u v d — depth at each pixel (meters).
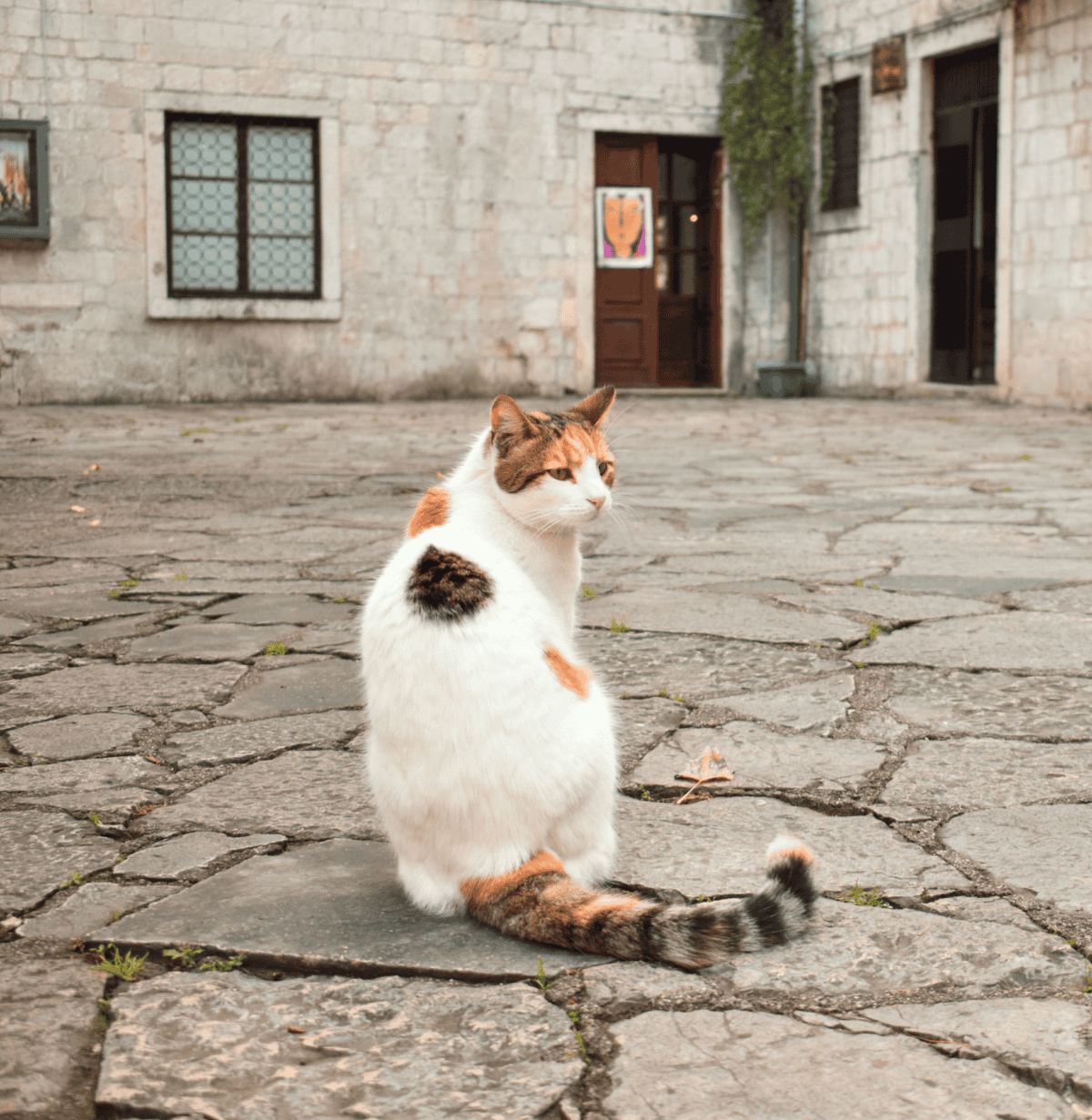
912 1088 1.64
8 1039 1.79
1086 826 2.55
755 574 5.34
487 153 17.72
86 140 15.96
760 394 18.86
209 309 16.67
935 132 17.12
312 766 3.01
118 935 2.12
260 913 2.20
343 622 4.55
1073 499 7.48
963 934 2.07
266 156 16.86
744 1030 1.79
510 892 2.04
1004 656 3.91
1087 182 14.77
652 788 2.83
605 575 5.36
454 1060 1.73
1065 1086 1.64
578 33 17.89
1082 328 15.04
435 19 17.20
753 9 18.38
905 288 17.52
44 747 3.20
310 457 10.19
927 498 7.66
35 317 16.14
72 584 5.30
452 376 17.97
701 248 19.55
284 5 16.52
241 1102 1.64
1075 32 14.73
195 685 3.76
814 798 2.74
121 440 11.59
